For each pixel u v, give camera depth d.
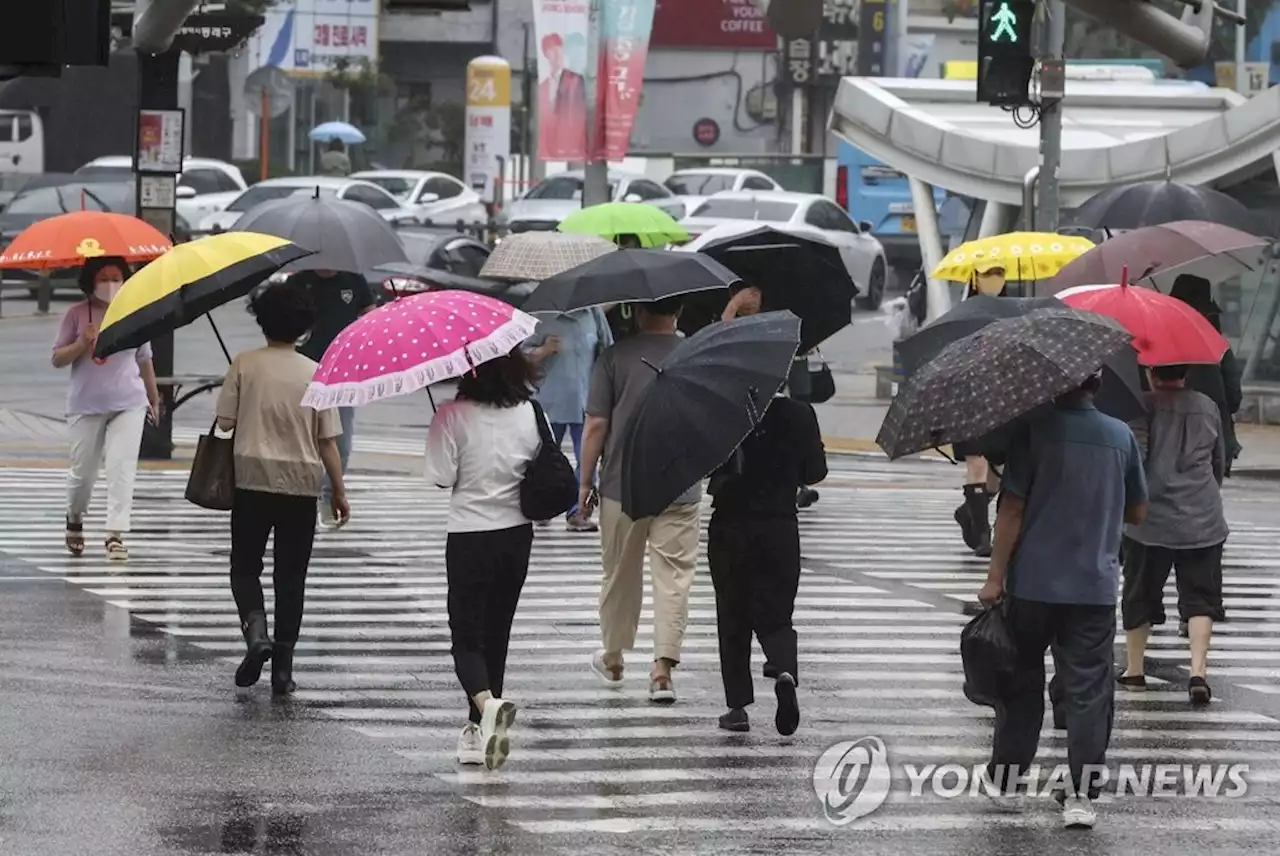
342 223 41.53
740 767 24.52
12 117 129.88
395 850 20.77
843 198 120.81
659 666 27.94
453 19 166.62
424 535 43.22
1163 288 41.81
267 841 21.02
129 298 28.22
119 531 38.44
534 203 109.06
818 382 46.31
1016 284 53.25
